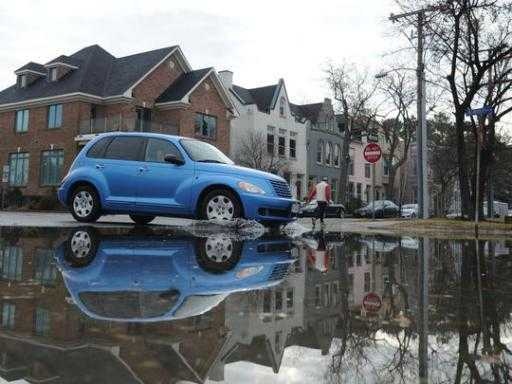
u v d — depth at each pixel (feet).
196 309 8.02
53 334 6.31
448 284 11.48
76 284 10.14
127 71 105.81
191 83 106.83
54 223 30.71
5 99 114.21
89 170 28.58
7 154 112.57
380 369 5.30
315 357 5.67
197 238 21.38
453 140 129.39
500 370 5.30
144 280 10.76
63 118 102.12
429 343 6.37
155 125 96.43
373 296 9.80
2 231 23.85
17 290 9.46
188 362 5.29
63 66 107.45
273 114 132.77
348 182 163.53
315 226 42.96
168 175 26.81
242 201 25.63
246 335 6.53
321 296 9.66
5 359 5.26
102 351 5.59
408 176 199.72
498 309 8.60
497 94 55.98
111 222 32.81
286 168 134.00
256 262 14.53
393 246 22.53
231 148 127.24
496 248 22.49
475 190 50.78
